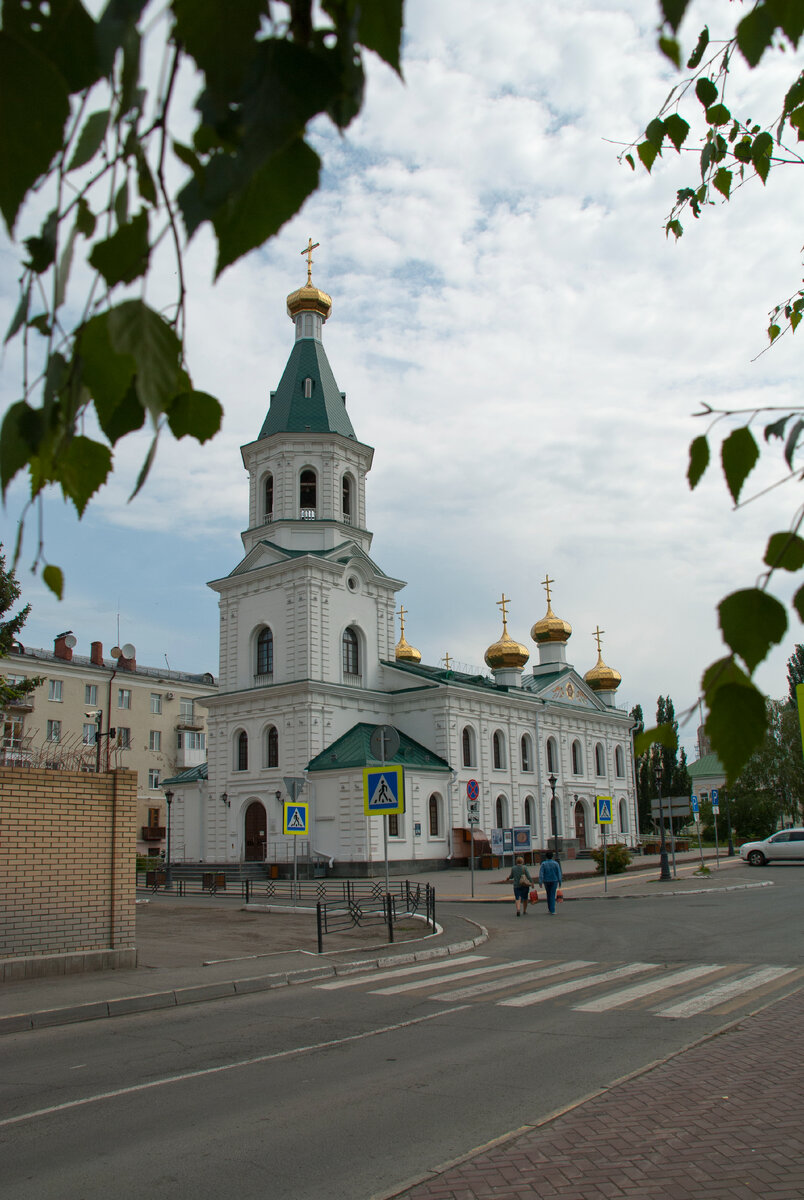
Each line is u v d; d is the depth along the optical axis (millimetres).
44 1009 12055
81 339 1653
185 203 1541
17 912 14641
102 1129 7414
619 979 14445
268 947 18703
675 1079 8211
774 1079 8055
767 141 6055
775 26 2318
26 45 1430
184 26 1455
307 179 1534
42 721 59062
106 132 1509
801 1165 5977
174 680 67750
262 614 48906
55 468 1981
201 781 51938
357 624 50094
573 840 59656
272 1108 7844
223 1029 11398
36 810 15062
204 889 35406
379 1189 5930
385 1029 11133
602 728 68250
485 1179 5945
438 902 30547
